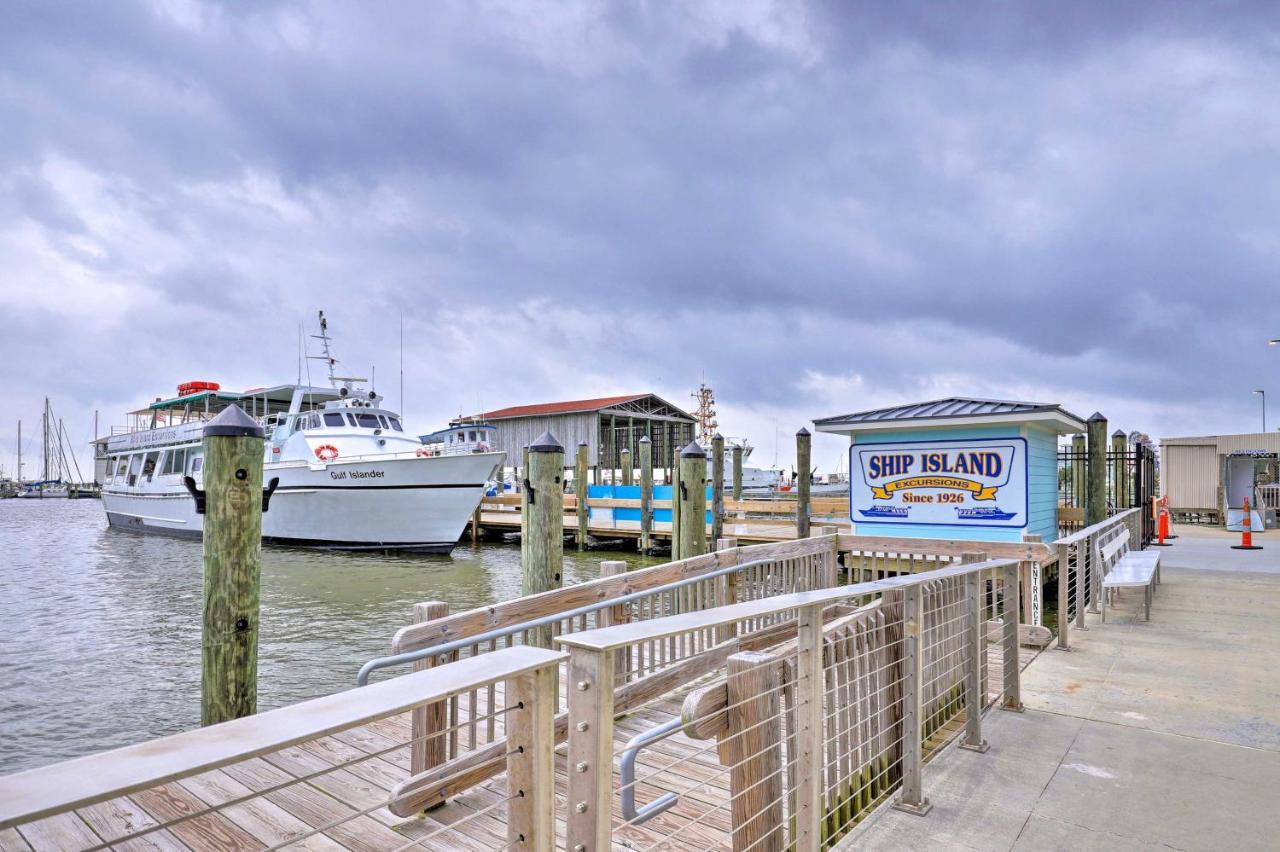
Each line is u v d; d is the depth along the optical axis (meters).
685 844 3.29
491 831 3.55
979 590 4.19
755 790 2.46
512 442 43.81
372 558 22.81
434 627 3.95
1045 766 3.93
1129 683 5.51
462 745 4.30
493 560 22.56
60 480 105.44
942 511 11.38
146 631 12.27
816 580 8.37
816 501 21.53
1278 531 20.80
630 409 43.81
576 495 25.48
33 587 17.11
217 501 6.05
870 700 3.49
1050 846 3.10
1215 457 25.41
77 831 3.66
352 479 23.48
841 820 3.23
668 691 4.67
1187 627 7.50
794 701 2.91
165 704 8.50
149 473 33.09
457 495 22.94
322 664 10.04
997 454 10.97
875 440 11.99
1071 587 12.07
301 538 24.88
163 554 24.33
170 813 3.83
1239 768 3.90
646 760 4.21
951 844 3.11
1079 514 13.09
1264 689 5.33
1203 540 17.84
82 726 7.84
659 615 5.86
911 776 3.41
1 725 7.85
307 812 3.80
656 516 24.30
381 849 3.41
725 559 6.73
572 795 1.78
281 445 26.28
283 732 1.12
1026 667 5.99
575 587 5.07
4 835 3.60
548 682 1.58
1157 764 3.96
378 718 1.23
